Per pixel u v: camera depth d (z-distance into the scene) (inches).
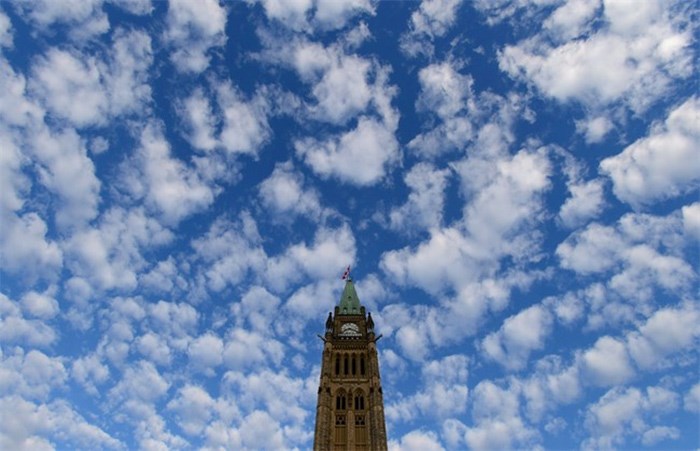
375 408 4087.1
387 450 3855.8
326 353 4584.2
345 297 5482.3
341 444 3941.9
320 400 4158.5
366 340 4744.1
